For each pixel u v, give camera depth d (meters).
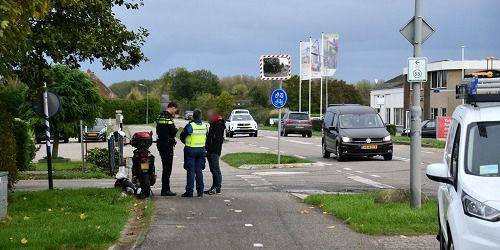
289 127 54.81
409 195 13.30
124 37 15.68
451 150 8.29
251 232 10.70
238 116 56.06
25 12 9.64
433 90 72.31
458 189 7.18
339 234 10.52
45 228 10.34
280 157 28.47
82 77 31.45
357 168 25.06
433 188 17.94
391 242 9.82
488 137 7.60
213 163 16.16
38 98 16.00
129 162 24.75
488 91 8.08
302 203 14.34
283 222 11.67
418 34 12.28
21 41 10.33
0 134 13.27
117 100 103.06
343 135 28.58
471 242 6.54
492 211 6.47
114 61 15.77
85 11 14.88
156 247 9.47
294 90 94.88
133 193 15.29
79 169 26.36
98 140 56.44
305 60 64.81
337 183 19.64
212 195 15.88
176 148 42.91
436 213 11.65
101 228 10.25
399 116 83.75
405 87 78.81
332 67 64.50
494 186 6.84
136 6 16.12
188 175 15.48
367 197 14.37
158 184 19.62
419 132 12.43
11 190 13.61
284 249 9.39
